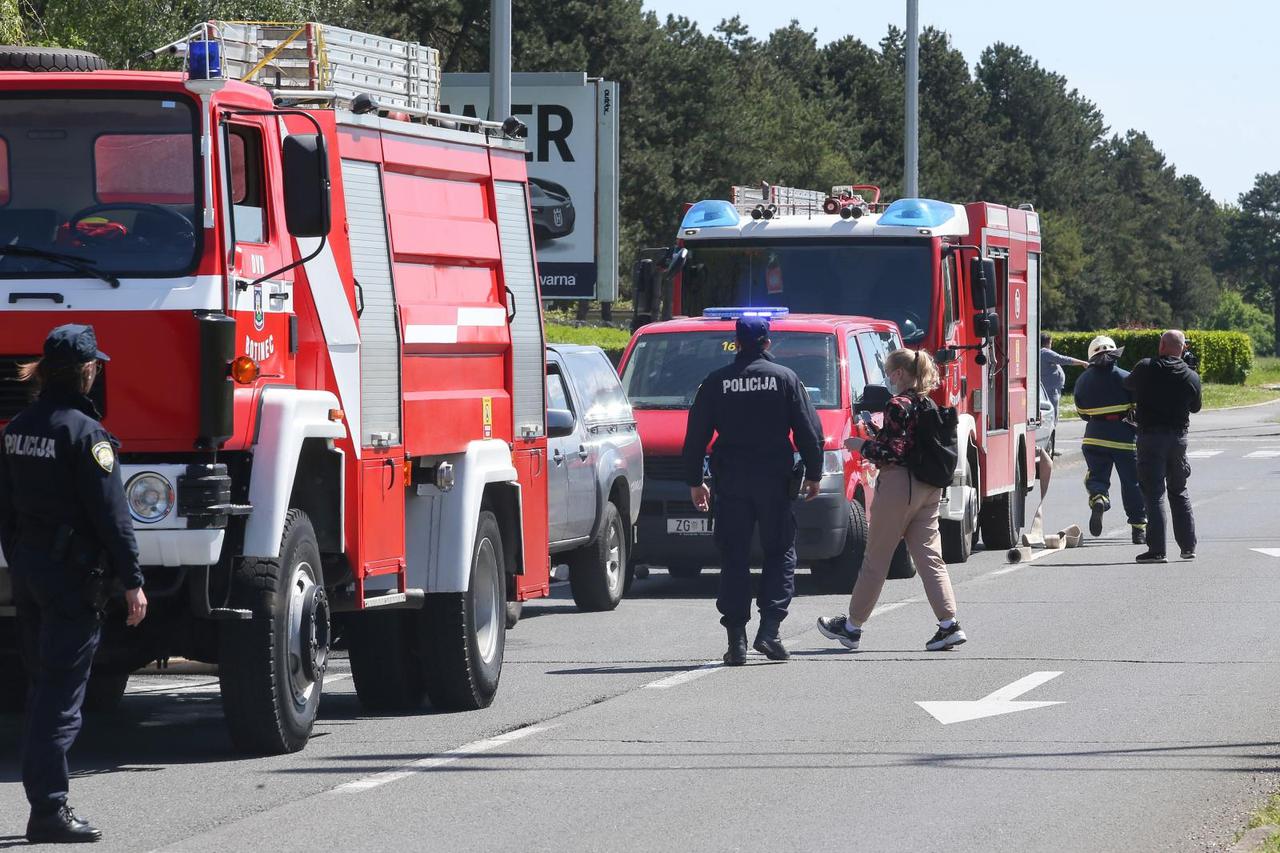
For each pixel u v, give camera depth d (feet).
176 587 77.97
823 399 152.46
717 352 160.76
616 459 145.28
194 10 277.03
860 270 177.58
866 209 191.72
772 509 112.88
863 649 120.16
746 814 72.64
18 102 78.69
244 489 80.74
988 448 182.50
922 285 175.94
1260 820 69.92
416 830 70.23
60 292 76.84
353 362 88.53
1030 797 75.56
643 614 142.72
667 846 67.51
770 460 112.78
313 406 83.76
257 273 81.51
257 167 83.51
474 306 102.68
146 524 76.38
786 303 178.60
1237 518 227.20
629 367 161.58
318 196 79.92
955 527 173.78
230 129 81.10
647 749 86.58
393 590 92.48
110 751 87.71
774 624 113.91
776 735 89.81
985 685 104.58
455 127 103.19
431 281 98.12
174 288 77.05
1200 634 125.08
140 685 112.27
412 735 91.20
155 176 78.33
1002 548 192.34
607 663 115.85
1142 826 70.38
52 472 67.56
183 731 94.27
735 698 101.24
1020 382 199.82
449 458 98.27
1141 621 132.26
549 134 268.82
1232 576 162.20
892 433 117.29
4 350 76.95
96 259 77.66
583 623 136.87
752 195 190.08
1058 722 92.94
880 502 117.91
